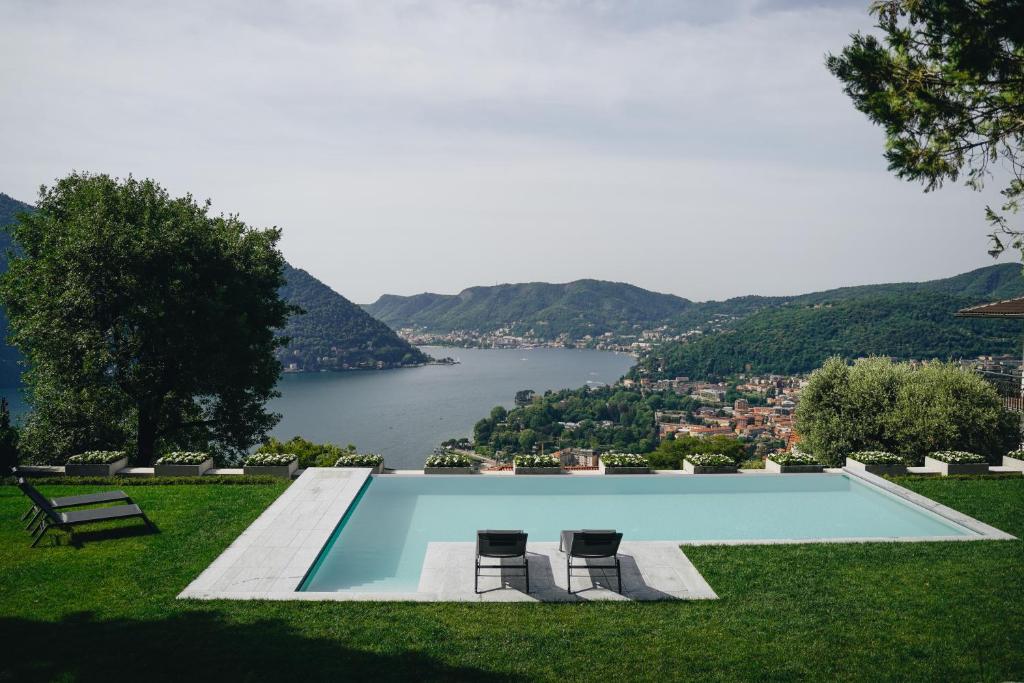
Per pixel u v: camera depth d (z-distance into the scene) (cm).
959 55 636
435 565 840
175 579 777
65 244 1564
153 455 2033
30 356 1722
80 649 599
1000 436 1823
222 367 1720
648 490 1312
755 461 1681
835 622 684
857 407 1994
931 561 858
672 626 675
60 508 984
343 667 576
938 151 708
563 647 626
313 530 964
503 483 1297
